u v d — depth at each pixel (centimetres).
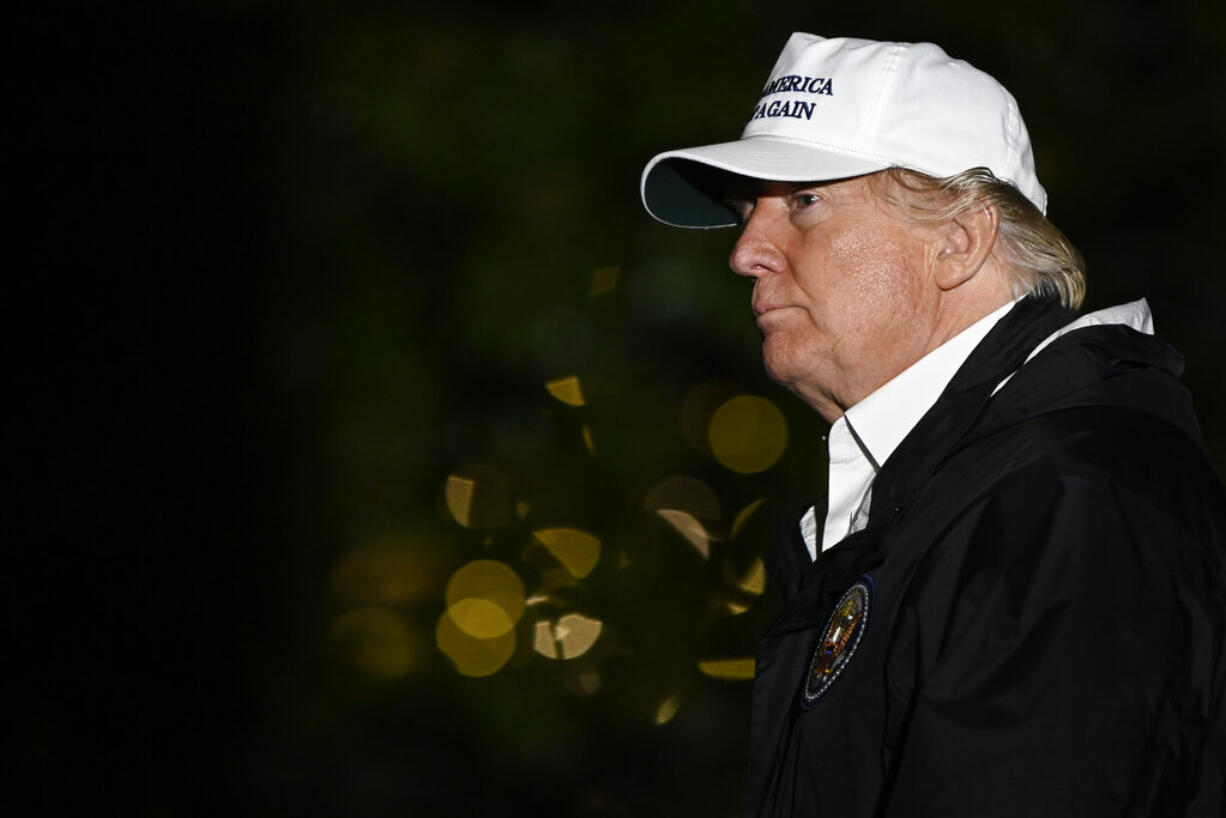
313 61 2069
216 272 2017
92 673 1888
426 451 2044
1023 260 725
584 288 2006
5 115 1912
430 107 2048
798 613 694
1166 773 574
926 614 614
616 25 2130
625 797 1955
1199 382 2175
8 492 1875
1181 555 600
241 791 1950
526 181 2041
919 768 582
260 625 1986
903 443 682
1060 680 574
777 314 748
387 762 1984
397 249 2094
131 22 1978
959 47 2172
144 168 1983
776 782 689
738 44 2116
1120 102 2206
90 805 1872
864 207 733
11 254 1908
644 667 1906
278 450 2022
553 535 1930
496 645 1900
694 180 878
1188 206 2222
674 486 1955
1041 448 627
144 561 1947
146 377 1966
